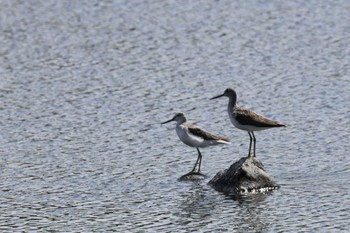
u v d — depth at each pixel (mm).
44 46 44656
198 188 27016
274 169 28562
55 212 25156
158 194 26578
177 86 38375
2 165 29344
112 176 28250
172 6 51562
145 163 29516
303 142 31234
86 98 36875
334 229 23328
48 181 27844
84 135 32406
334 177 27500
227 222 24141
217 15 49719
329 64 41156
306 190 26391
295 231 23297
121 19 49156
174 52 43469
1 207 25594
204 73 40188
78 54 43375
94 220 24484
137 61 42125
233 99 27656
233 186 26562
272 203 25453
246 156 30016
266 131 32562
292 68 40719
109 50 43938
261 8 51094
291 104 35656
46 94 37469
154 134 32531
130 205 25672
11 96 37281
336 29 46938
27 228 23922
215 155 30281
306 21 48438
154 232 23500
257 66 41125
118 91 37688
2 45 44781
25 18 49375
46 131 32875
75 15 49906
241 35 46188
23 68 41281
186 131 27891
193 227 23812
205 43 44875
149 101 36375
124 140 31859
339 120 33469
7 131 32906
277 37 45750
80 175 28375
